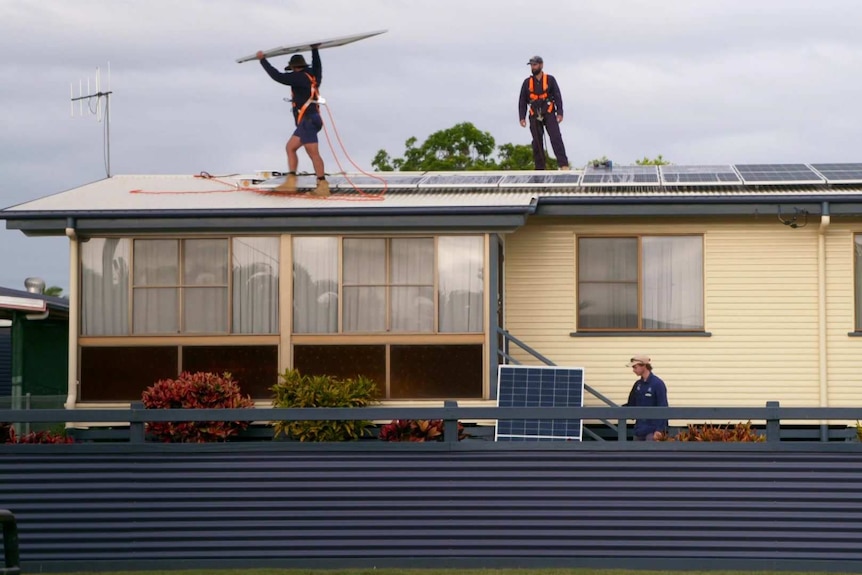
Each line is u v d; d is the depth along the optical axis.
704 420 14.91
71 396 15.80
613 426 15.91
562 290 16.58
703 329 16.42
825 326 16.17
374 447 13.79
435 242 15.64
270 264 15.83
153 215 15.57
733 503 13.26
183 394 15.05
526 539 13.36
